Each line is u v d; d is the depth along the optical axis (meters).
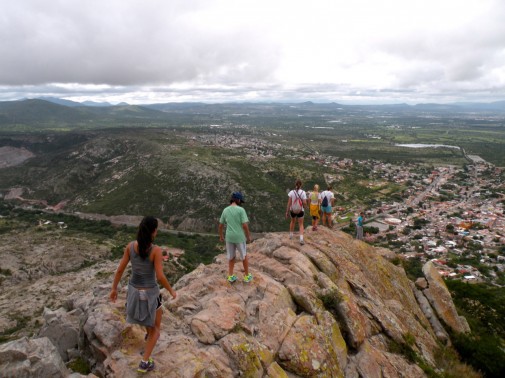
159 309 7.23
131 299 6.96
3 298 52.69
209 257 82.25
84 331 8.93
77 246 82.38
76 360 8.95
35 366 7.35
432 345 14.10
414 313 16.23
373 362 10.43
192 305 10.14
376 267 17.03
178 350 7.71
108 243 88.94
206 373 7.18
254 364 7.98
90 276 59.81
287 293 11.36
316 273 13.28
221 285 11.45
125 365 7.15
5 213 128.88
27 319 44.78
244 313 9.74
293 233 17.72
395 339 12.16
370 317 12.49
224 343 8.16
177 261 74.94
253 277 11.96
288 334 9.39
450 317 16.86
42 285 56.91
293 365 8.66
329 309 11.57
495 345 15.99
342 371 9.55
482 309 21.20
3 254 73.50
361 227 20.75
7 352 7.36
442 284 18.39
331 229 19.58
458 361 14.28
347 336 11.05
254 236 99.56
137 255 6.95
